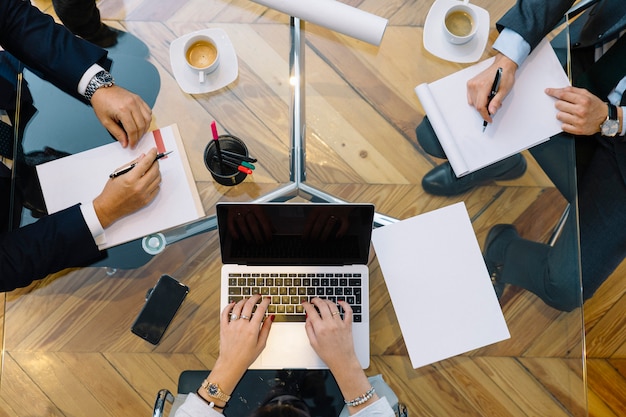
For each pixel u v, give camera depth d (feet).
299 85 4.53
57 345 4.15
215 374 3.92
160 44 4.56
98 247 4.19
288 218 3.76
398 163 4.51
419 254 4.27
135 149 4.35
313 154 4.50
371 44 4.37
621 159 4.98
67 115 4.43
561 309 4.25
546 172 4.44
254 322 3.96
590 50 5.54
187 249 4.29
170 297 4.21
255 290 4.17
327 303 4.08
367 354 4.14
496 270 4.31
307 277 4.18
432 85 4.46
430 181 4.48
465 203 4.43
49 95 4.47
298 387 4.16
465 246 4.29
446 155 4.34
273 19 4.59
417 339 4.17
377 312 4.26
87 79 4.31
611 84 5.18
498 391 4.22
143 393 4.14
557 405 4.20
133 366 4.15
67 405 4.12
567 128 4.37
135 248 4.26
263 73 4.53
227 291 4.16
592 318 6.47
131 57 4.53
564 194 4.42
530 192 4.44
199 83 4.42
